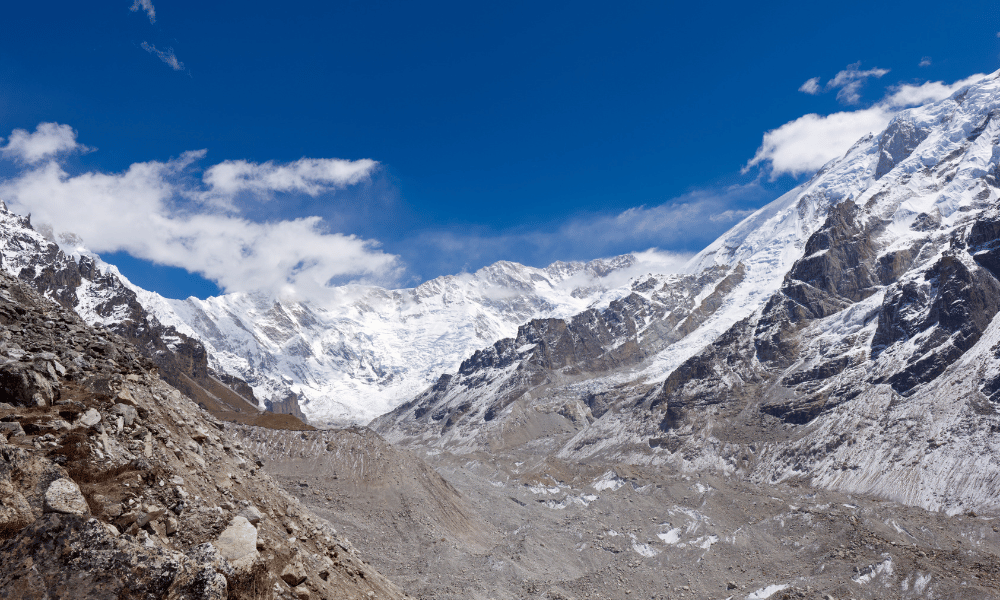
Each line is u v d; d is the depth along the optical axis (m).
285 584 20.03
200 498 18.50
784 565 120.81
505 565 113.81
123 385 21.61
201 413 29.80
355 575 28.25
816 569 114.56
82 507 13.15
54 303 26.80
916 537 130.62
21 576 11.27
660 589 112.56
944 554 116.31
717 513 160.50
